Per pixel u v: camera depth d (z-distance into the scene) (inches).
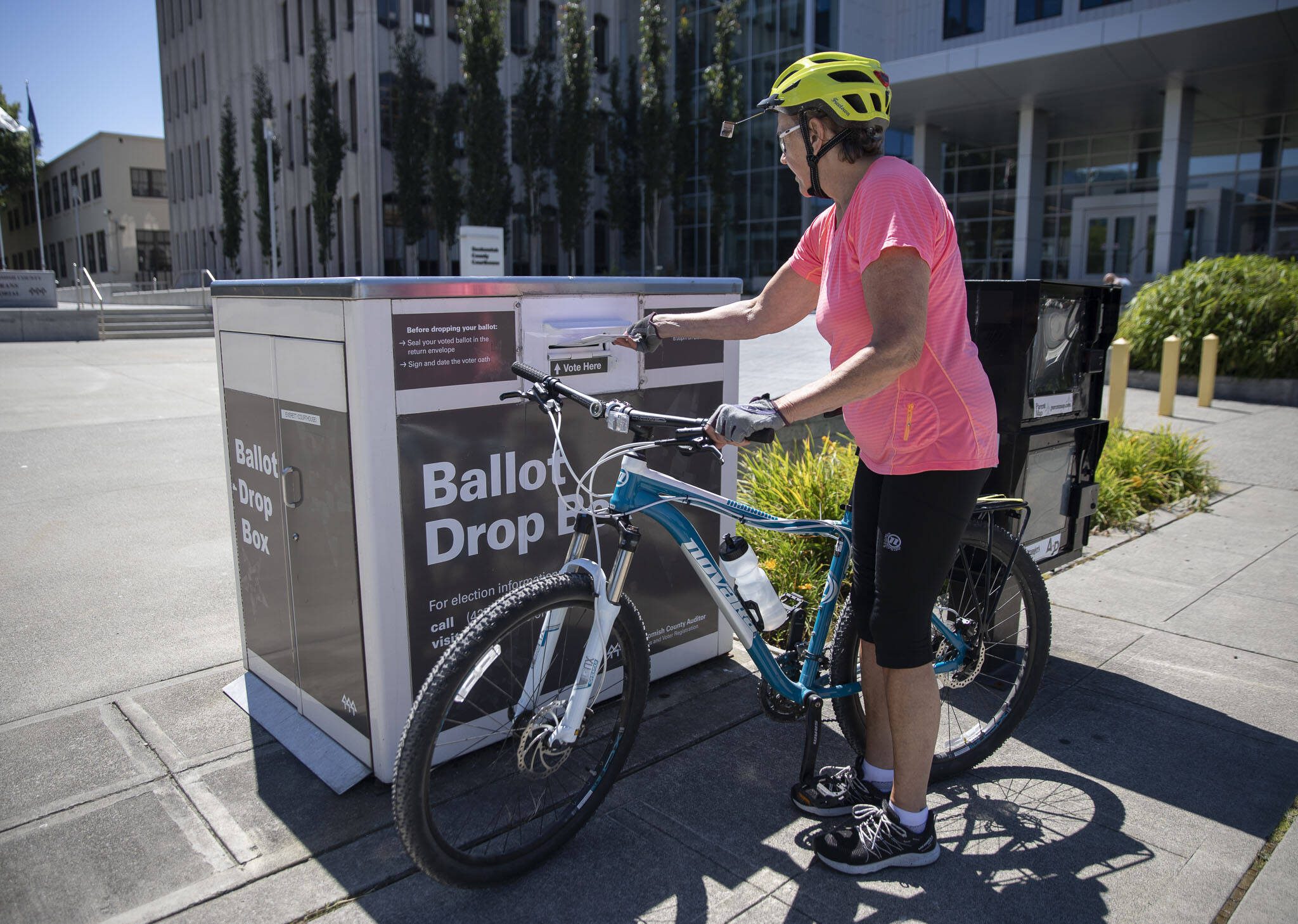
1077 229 1010.1
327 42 1295.5
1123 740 115.4
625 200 1245.1
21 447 292.7
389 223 1266.0
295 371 99.0
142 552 187.6
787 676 100.8
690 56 1166.3
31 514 216.4
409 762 76.0
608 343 109.0
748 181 1159.6
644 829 95.4
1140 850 92.5
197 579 171.2
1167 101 810.8
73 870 86.7
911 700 86.8
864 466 92.7
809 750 98.6
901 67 829.8
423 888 85.3
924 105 887.7
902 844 88.1
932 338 80.9
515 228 1330.0
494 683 102.7
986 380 84.7
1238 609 161.0
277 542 109.1
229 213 1510.8
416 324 92.0
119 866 87.4
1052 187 1034.1
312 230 1411.2
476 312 96.7
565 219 1167.0
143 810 96.5
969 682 110.8
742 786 103.7
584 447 110.0
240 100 1582.2
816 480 168.9
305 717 111.1
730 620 95.5
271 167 1173.7
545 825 93.4
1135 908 83.6
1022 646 112.7
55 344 750.5
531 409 103.6
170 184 1957.4
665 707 121.6
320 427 96.8
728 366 126.3
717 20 1087.0
